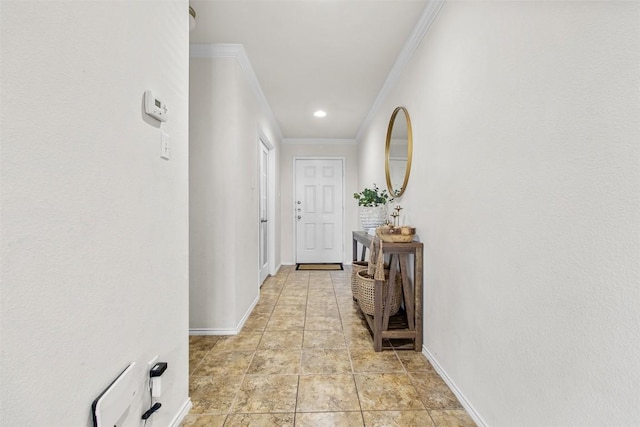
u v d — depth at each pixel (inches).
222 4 68.0
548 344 34.5
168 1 44.7
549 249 34.3
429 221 71.7
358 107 137.5
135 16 36.0
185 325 50.8
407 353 75.0
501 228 43.2
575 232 30.9
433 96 68.9
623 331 26.3
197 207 86.8
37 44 23.2
